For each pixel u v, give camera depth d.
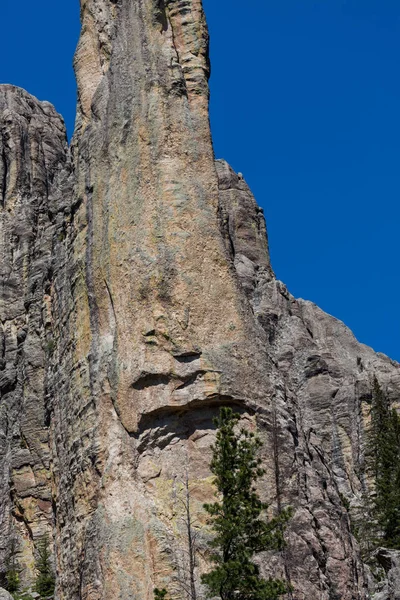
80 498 67.50
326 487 68.44
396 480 88.50
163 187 70.56
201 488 63.59
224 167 111.88
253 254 108.06
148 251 69.00
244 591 56.19
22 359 89.50
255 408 65.81
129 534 62.28
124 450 65.19
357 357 108.19
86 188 74.94
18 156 107.44
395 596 66.31
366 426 97.94
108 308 70.19
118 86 75.06
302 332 103.75
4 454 88.62
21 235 101.12
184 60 75.12
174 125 72.50
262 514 62.94
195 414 65.56
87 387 69.50
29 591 77.56
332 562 63.69
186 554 61.59
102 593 61.47
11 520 84.00
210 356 66.25
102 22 81.00
